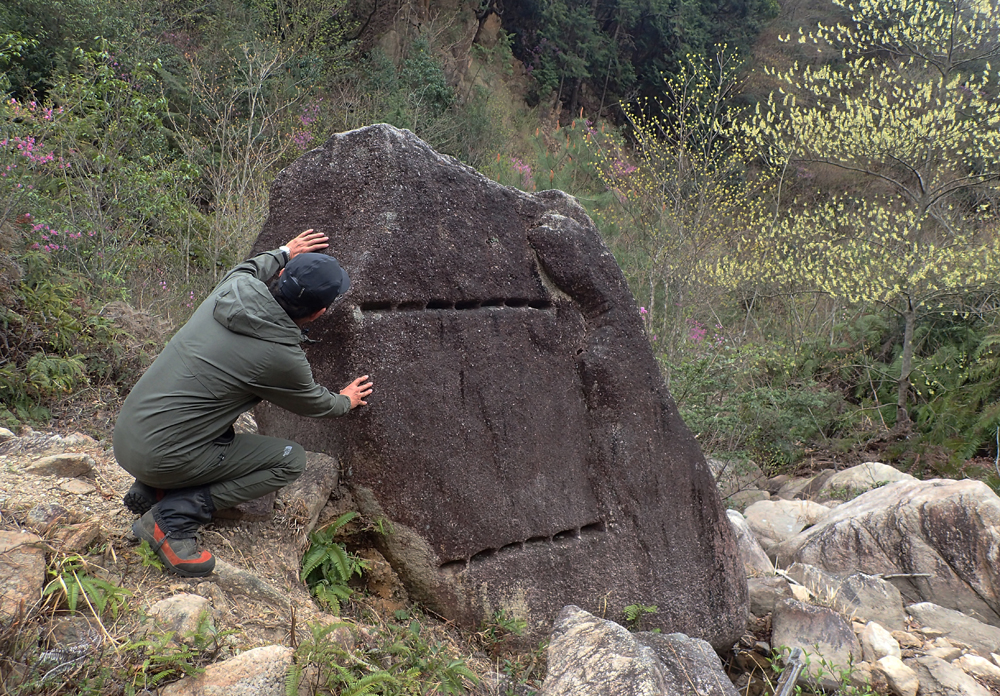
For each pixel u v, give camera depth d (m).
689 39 18.72
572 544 3.44
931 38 8.70
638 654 2.78
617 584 3.49
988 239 9.05
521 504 3.33
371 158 3.19
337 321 3.05
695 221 9.48
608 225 11.09
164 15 10.31
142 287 6.19
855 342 8.86
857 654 3.58
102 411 4.22
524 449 3.36
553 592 3.35
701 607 3.63
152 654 2.14
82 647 2.12
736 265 9.05
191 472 2.49
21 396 4.01
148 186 6.45
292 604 2.68
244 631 2.46
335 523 3.07
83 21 8.54
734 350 6.97
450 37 15.30
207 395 2.43
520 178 13.31
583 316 3.64
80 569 2.36
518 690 2.88
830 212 9.16
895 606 4.05
